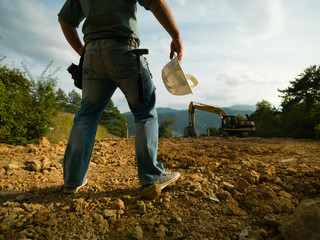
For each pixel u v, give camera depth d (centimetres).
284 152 389
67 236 113
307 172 204
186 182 195
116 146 537
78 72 177
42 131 596
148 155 167
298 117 1845
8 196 174
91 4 154
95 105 172
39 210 141
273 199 144
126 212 141
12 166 254
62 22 179
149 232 120
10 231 114
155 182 170
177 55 161
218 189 180
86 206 147
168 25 151
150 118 169
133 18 160
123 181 217
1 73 528
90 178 229
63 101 657
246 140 815
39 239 109
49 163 287
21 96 546
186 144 621
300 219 102
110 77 161
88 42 162
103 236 116
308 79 3375
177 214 137
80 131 169
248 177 194
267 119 2686
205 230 119
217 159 332
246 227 118
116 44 150
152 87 168
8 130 515
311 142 701
